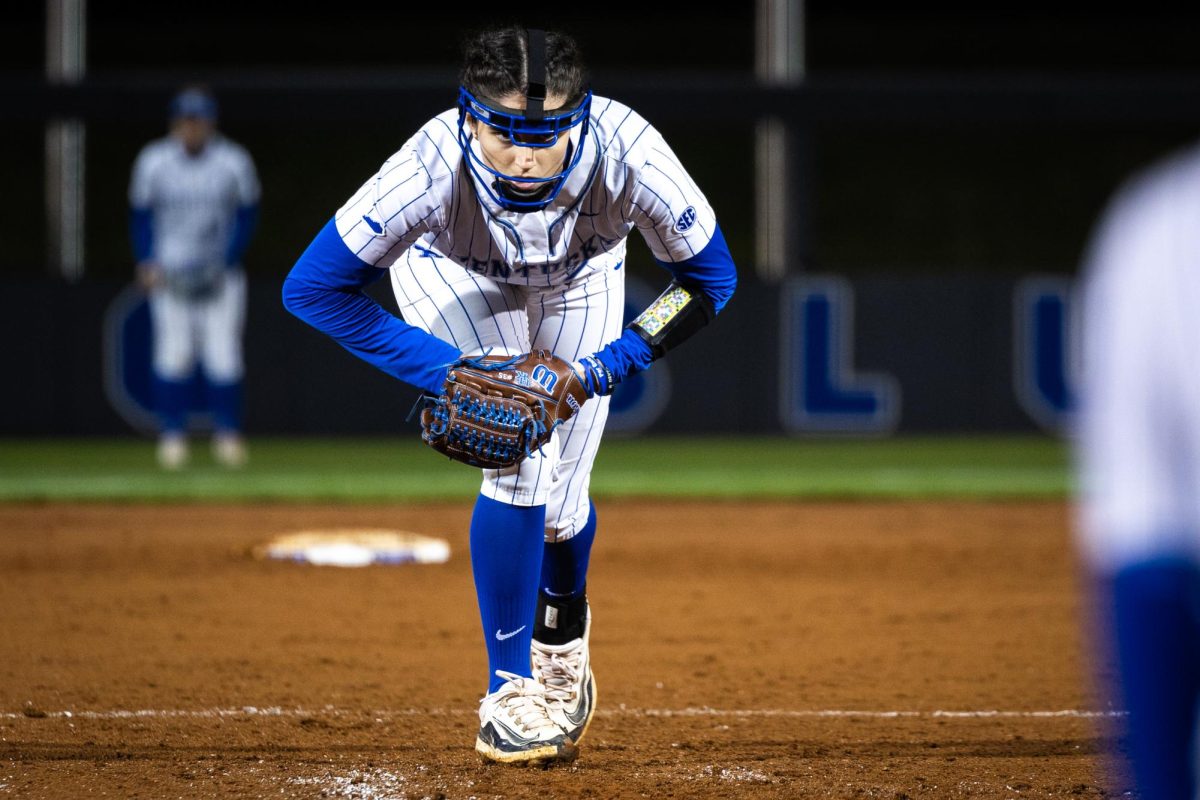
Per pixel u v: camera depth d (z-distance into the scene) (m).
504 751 10.90
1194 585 3.91
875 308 44.19
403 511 28.73
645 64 62.94
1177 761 3.90
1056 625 17.84
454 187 9.74
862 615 18.45
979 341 44.28
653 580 21.16
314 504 29.72
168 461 37.47
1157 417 3.89
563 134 9.42
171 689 13.93
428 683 14.34
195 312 37.06
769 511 29.05
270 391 43.53
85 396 42.75
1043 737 12.17
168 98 41.81
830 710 13.27
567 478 11.14
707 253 10.31
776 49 43.72
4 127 52.59
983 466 37.19
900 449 41.97
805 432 44.28
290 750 11.58
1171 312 3.84
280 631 17.05
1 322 42.28
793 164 44.66
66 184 44.22
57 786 10.38
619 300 11.38
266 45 62.44
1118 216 4.14
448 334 10.83
